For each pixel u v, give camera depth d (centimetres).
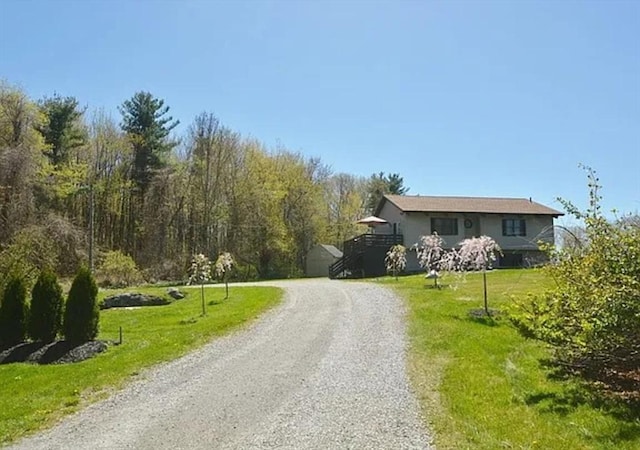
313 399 716
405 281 2170
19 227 2322
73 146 3322
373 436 563
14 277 1276
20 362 1091
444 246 3123
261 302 1709
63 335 1213
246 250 4094
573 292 687
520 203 3391
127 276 3045
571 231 862
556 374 768
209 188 4106
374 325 1256
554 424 560
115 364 984
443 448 514
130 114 3800
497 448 499
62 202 3272
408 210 3058
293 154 4609
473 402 653
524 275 2092
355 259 3050
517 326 1105
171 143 3925
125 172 3806
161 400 750
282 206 4416
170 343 1148
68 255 2580
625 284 606
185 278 3403
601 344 641
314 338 1152
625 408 599
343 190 5522
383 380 797
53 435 622
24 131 2642
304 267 4500
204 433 600
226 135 4209
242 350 1071
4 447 590
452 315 1278
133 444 575
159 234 3878
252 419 643
